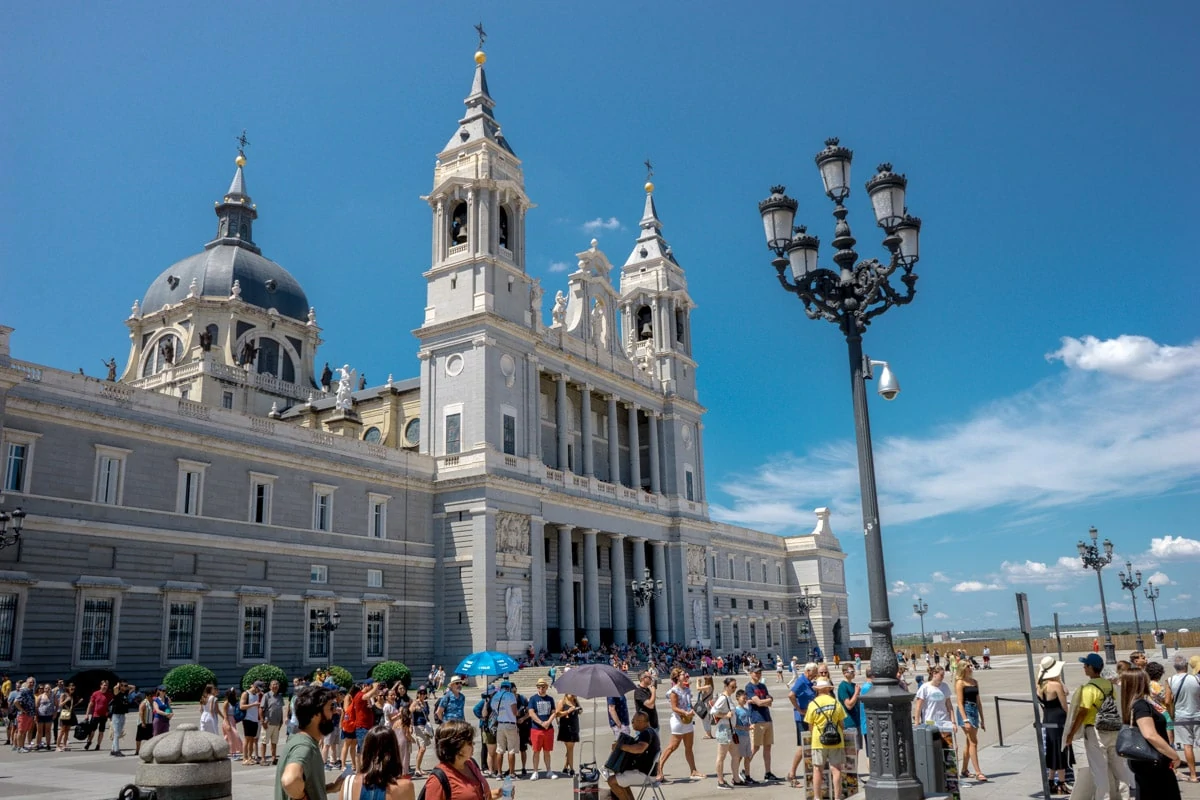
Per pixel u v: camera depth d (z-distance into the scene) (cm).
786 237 1841
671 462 9144
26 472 4538
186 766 1277
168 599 5059
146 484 5056
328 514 6100
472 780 1022
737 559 10838
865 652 12388
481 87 7781
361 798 1012
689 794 2128
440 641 6650
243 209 11444
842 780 1841
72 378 4806
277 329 10669
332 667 5012
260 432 5766
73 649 4600
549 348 7738
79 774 2686
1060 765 1883
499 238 7531
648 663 7450
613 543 8200
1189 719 1980
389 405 8444
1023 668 7525
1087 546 5766
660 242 9938
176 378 9769
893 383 1719
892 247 1766
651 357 9350
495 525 6738
